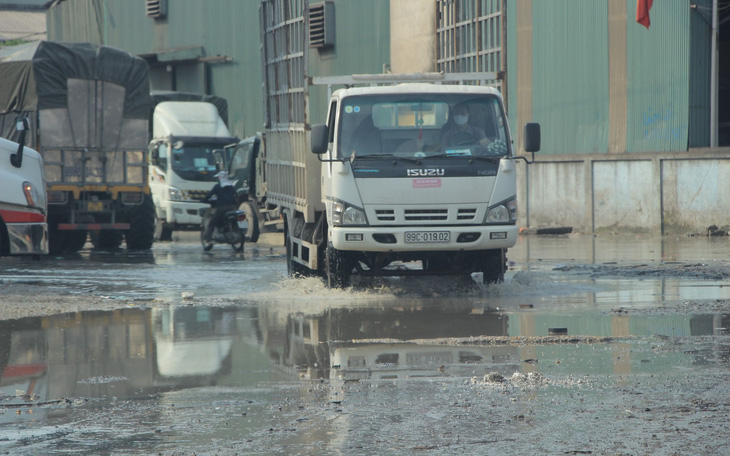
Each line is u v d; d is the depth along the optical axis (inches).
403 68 2033.7
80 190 1606.8
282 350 627.2
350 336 681.0
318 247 1001.5
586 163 1870.1
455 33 1600.6
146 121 1659.7
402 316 778.8
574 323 719.1
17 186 1002.1
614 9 1800.0
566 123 1902.1
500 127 927.7
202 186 2103.8
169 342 666.2
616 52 1803.6
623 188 1819.6
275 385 514.3
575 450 381.7
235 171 2011.6
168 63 3250.5
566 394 479.5
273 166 1232.8
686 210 1731.1
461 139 918.4
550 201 1946.4
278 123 1199.6
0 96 1599.4
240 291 996.6
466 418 434.3
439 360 579.5
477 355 593.9
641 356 577.0
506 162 909.8
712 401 458.3
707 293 898.7
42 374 554.6
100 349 640.4
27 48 1593.3
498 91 948.0
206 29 3112.7
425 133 918.4
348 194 901.8
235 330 718.5
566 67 1891.0
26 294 970.7
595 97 1845.5
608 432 406.9
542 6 1929.1
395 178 897.5
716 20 1688.0
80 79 1593.3
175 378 538.6
